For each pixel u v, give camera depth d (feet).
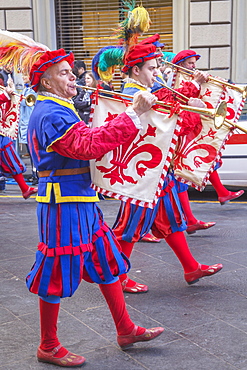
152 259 15.53
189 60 15.39
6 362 9.59
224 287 13.23
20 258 15.75
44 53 8.79
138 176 9.57
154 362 9.54
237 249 16.39
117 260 9.45
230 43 35.09
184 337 10.50
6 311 11.86
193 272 13.17
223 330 10.78
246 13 34.68
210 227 18.58
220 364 9.43
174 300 12.40
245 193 25.53
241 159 22.91
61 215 8.92
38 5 36.68
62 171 8.95
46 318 9.25
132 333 9.79
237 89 13.88
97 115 9.97
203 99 14.23
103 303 12.28
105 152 8.61
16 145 35.65
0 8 36.32
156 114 9.43
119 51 12.16
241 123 22.90
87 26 38.58
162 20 37.01
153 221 12.63
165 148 9.41
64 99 8.99
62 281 8.95
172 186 12.78
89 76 24.03
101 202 24.07
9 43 9.51
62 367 9.38
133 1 11.94
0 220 20.79
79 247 8.97
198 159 13.32
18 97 21.84
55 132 8.54
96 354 9.86
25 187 22.89
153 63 11.69
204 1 34.76
